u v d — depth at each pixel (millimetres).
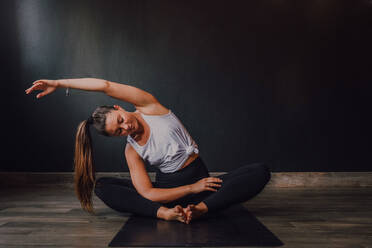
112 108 2127
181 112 4188
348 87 4184
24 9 4211
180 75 4195
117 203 2299
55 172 4156
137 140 2193
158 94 4195
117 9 4215
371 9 4180
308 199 3213
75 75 4211
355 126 4176
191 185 2217
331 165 4164
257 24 4195
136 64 4207
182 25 4203
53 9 4223
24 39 4215
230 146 4168
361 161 4164
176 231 1971
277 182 4109
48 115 4180
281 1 4195
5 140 4180
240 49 4195
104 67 4207
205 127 4176
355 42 4188
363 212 2600
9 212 2598
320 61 4188
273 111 4180
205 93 4184
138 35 4211
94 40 4211
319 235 1923
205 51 4195
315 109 4180
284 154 4164
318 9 4191
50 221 2289
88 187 2316
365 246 1716
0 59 4211
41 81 1974
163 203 2318
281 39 4195
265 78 4184
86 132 2242
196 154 2330
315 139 4168
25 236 1916
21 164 4176
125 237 1854
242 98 4180
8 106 4191
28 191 3693
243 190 2160
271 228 2084
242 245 1704
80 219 2344
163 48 4199
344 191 3703
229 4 4195
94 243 1775
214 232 1945
